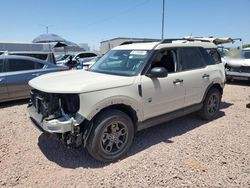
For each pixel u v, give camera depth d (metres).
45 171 3.53
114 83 3.75
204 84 5.33
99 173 3.46
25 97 7.75
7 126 5.41
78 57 19.47
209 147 4.25
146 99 4.12
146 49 4.51
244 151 4.09
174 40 5.03
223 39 15.65
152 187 3.13
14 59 7.58
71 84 3.64
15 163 3.74
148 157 3.91
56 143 4.46
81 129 3.57
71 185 3.19
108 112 3.70
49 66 8.27
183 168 3.56
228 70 10.98
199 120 5.75
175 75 4.66
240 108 6.88
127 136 3.92
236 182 3.22
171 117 4.71
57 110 3.57
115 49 5.27
